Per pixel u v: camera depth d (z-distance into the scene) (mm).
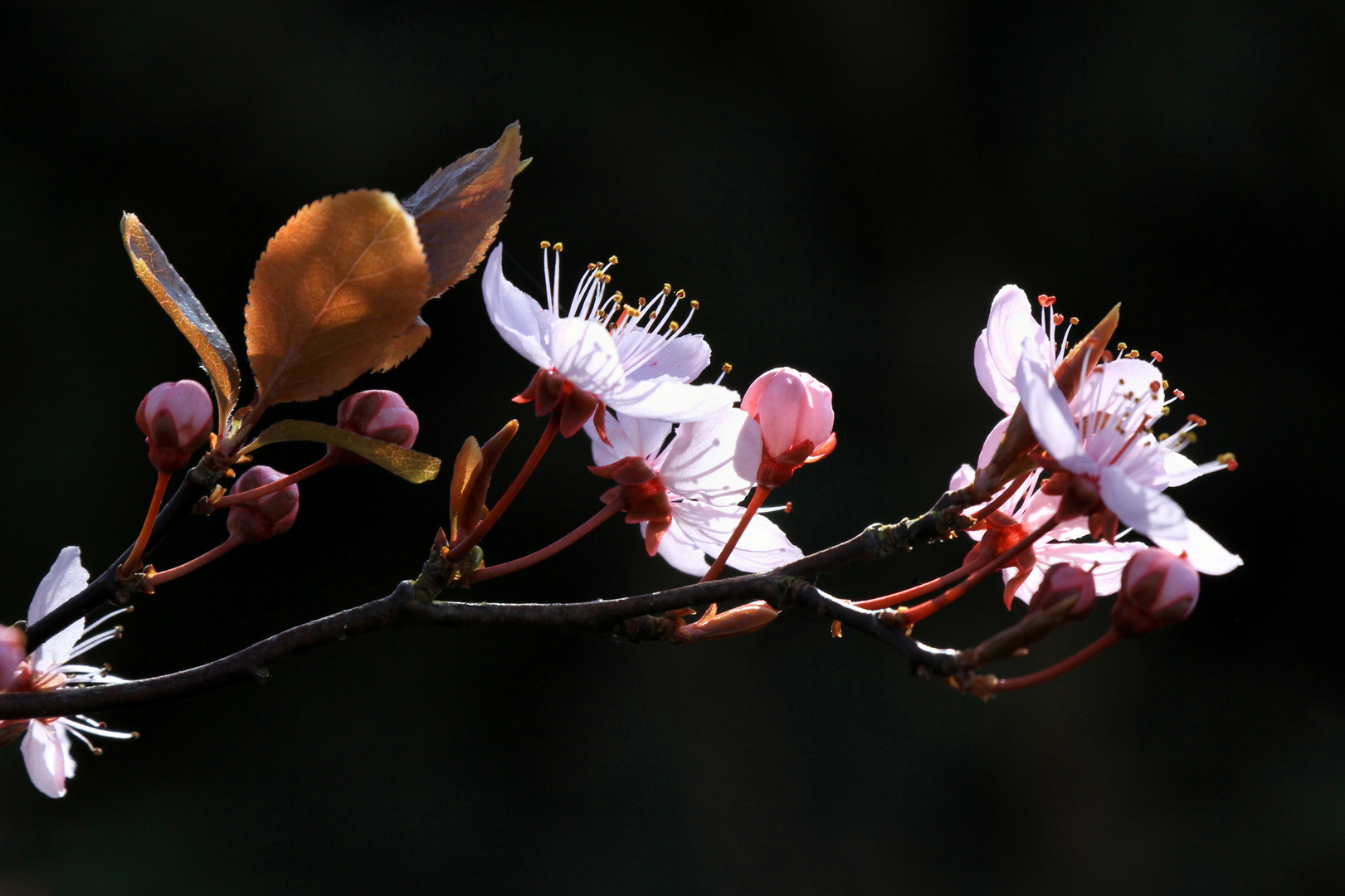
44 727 572
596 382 554
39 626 553
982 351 561
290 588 1940
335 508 1965
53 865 1618
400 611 551
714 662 1958
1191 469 559
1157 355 562
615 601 552
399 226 545
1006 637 542
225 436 554
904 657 545
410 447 562
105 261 1961
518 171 561
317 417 1865
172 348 1974
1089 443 557
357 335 549
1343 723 1906
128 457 1918
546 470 1983
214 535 1919
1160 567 542
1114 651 1963
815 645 1955
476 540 552
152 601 1854
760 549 566
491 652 1974
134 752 1760
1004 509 562
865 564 1951
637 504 562
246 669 550
